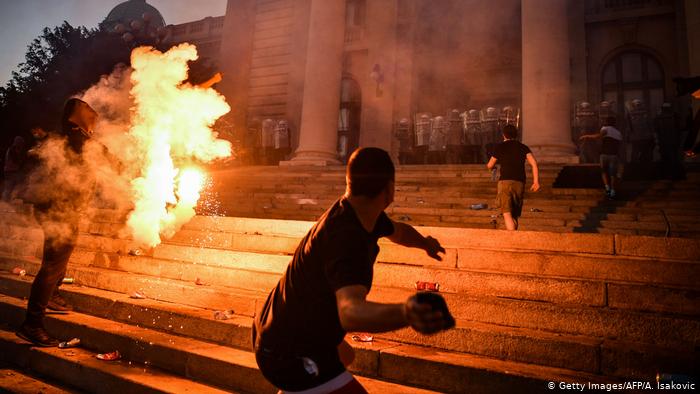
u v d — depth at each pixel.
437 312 0.98
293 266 1.55
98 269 5.17
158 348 3.27
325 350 1.47
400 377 2.65
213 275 4.39
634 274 3.12
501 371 2.38
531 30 12.02
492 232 3.87
